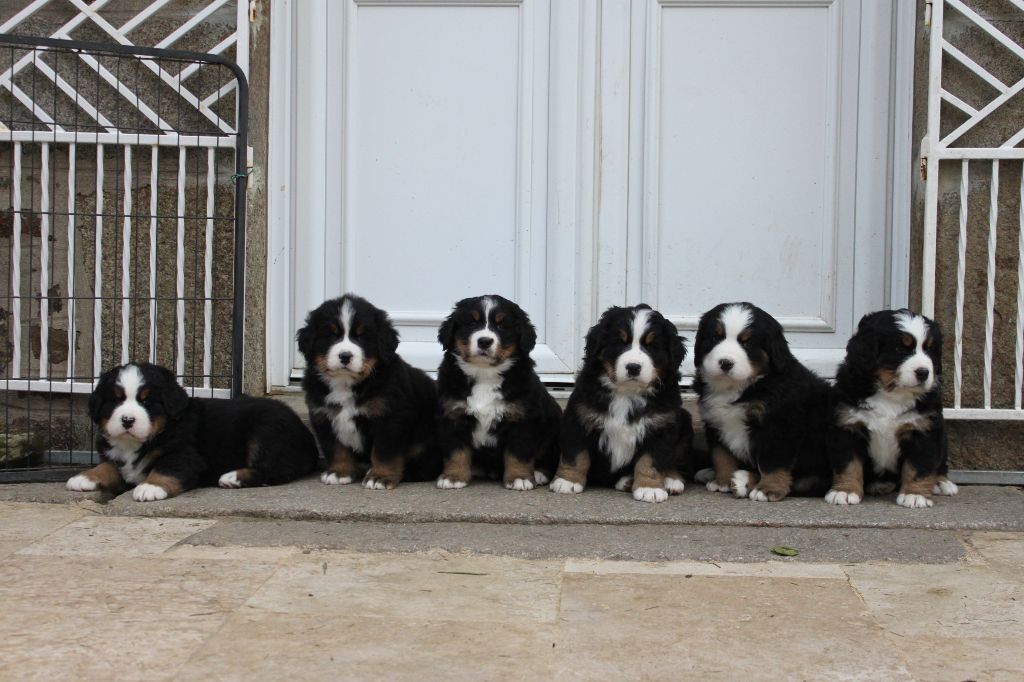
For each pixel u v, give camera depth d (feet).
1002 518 11.42
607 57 15.39
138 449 12.72
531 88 15.56
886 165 15.14
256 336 15.24
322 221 15.84
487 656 7.70
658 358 12.23
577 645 7.93
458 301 14.56
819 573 9.75
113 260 14.90
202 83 14.96
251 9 14.73
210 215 14.60
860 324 12.28
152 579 9.37
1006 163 13.57
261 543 10.55
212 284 14.78
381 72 15.72
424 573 9.65
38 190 14.98
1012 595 9.15
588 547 10.45
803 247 15.42
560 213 15.53
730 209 15.47
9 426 14.94
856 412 12.08
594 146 15.48
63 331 15.01
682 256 15.56
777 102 15.34
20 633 8.09
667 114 15.44
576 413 12.69
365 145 15.81
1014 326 13.66
